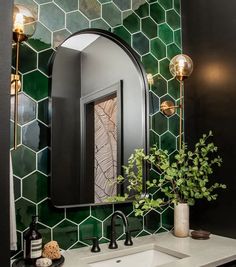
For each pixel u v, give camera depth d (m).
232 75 1.68
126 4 1.78
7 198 0.51
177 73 1.76
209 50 1.83
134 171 1.72
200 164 1.79
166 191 1.72
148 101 1.80
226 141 1.69
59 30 1.52
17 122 1.35
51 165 1.43
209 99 1.81
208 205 1.75
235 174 1.63
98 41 1.67
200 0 1.90
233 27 1.70
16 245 1.24
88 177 1.55
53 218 1.42
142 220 1.72
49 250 1.23
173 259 1.43
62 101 1.50
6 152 0.52
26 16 1.27
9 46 0.54
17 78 1.28
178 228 1.68
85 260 1.34
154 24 1.90
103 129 1.64
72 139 1.52
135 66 1.80
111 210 1.62
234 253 1.37
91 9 1.64
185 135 1.95
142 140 1.77
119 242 1.59
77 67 1.58
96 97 1.63
